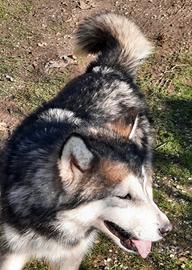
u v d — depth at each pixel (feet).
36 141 2.33
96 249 2.79
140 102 3.01
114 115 2.69
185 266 2.72
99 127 2.38
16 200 2.24
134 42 3.24
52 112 2.54
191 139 3.61
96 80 2.87
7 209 2.29
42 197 2.18
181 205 3.10
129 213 2.19
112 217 2.19
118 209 2.18
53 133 2.34
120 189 2.15
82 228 2.24
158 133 3.63
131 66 3.20
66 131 2.32
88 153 2.10
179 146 3.54
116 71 3.05
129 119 2.54
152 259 2.75
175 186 3.23
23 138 2.42
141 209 2.19
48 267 2.69
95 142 2.19
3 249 2.42
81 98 2.71
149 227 2.20
